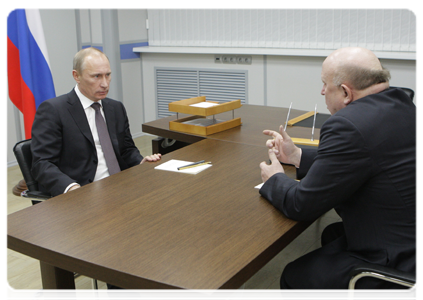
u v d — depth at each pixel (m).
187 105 2.88
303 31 4.74
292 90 4.91
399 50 4.26
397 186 1.40
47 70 3.71
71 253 1.29
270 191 1.64
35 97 3.71
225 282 1.13
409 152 1.42
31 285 2.41
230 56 5.21
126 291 2.12
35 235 1.42
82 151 2.27
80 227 1.47
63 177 2.05
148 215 1.56
